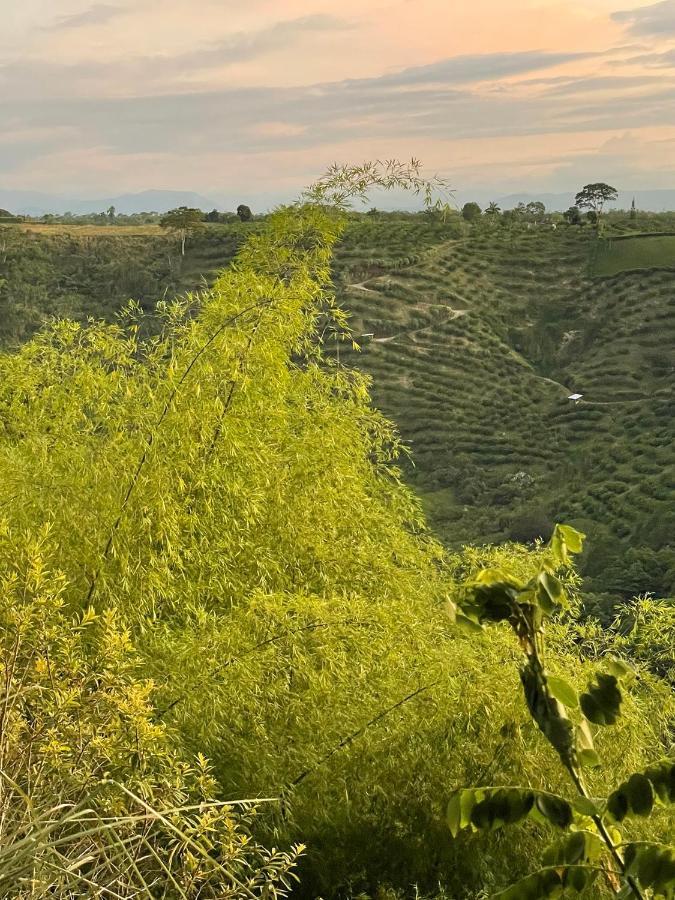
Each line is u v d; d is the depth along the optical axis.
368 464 7.30
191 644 4.62
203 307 6.30
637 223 100.81
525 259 88.62
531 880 1.96
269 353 5.85
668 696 5.90
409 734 4.69
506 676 4.98
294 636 4.61
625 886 1.90
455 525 46.53
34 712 3.18
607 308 82.44
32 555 3.27
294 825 4.38
